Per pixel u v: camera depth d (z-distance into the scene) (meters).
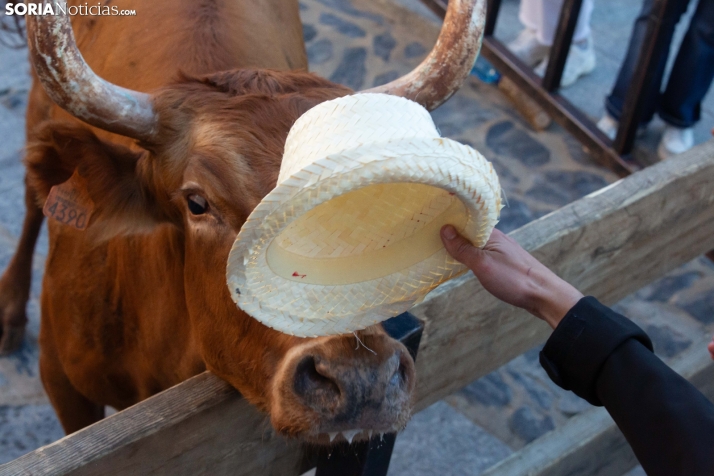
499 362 2.49
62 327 2.94
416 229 1.50
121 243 2.64
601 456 2.96
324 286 1.48
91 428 1.55
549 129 5.79
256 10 3.16
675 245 2.79
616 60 6.47
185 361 2.52
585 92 6.05
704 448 1.31
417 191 1.45
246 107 1.91
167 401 1.65
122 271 2.69
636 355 1.46
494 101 6.00
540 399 3.99
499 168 5.39
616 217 2.43
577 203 2.40
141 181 2.20
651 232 2.62
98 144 2.14
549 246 2.28
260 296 1.43
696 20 4.85
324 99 1.96
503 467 2.72
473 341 2.29
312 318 1.48
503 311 2.30
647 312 4.50
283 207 1.21
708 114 5.93
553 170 5.45
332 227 1.47
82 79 1.86
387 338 1.63
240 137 1.85
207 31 2.83
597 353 1.49
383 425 1.63
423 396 2.30
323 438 1.71
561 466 2.81
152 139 2.01
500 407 3.92
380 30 6.47
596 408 2.95
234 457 1.82
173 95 2.00
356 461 1.93
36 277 4.36
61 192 2.19
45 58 1.80
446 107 5.87
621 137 4.75
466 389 3.98
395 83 2.11
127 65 2.95
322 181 1.17
